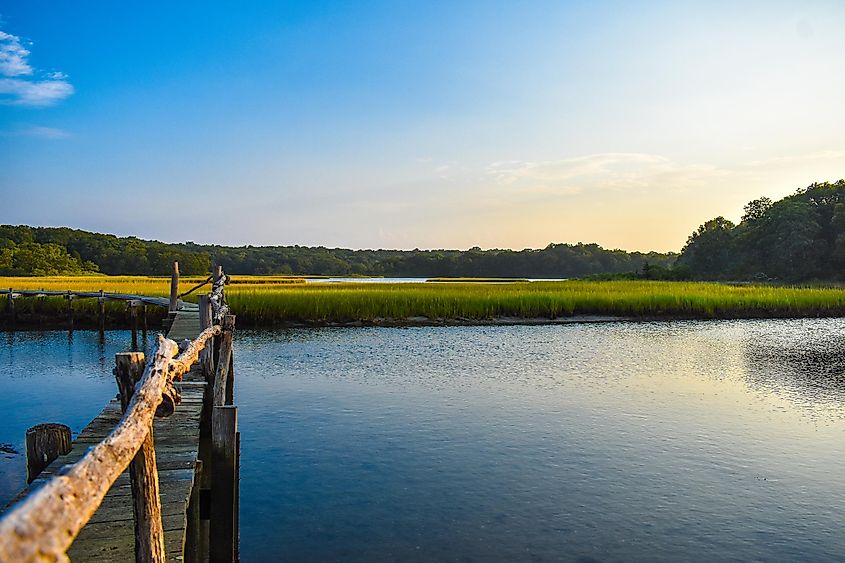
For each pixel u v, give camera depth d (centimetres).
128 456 240
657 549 705
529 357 2127
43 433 480
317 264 17850
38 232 10838
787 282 7688
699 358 2139
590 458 1017
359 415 1287
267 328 3042
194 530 560
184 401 850
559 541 720
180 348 612
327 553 682
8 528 129
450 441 1105
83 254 10238
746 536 740
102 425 702
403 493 859
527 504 826
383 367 1898
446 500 836
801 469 976
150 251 10862
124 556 395
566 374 1795
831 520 788
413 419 1255
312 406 1367
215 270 1531
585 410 1343
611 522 773
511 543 713
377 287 4856
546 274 17275
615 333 2955
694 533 746
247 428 1184
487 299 3547
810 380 1747
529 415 1294
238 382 1647
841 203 8069
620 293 4066
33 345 2473
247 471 942
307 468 959
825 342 2616
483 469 959
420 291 3994
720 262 9238
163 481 536
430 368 1884
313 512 794
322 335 2780
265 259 15912
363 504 820
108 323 3120
